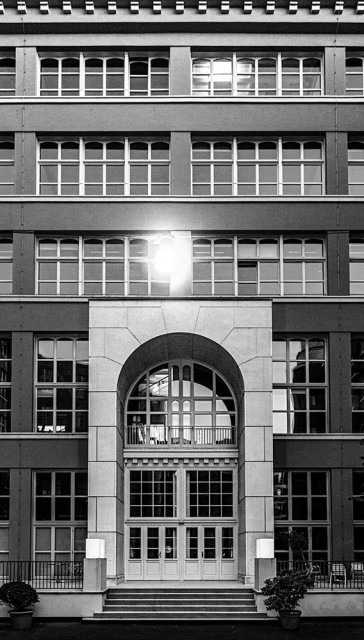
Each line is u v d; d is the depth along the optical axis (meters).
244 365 33.38
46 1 37.25
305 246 37.03
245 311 33.84
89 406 32.88
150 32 37.81
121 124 37.09
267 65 38.31
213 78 38.16
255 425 32.81
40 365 36.00
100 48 37.88
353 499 33.34
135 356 33.94
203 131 37.09
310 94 38.06
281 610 27.53
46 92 38.03
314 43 37.78
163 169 37.53
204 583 32.78
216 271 36.78
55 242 36.97
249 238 37.06
